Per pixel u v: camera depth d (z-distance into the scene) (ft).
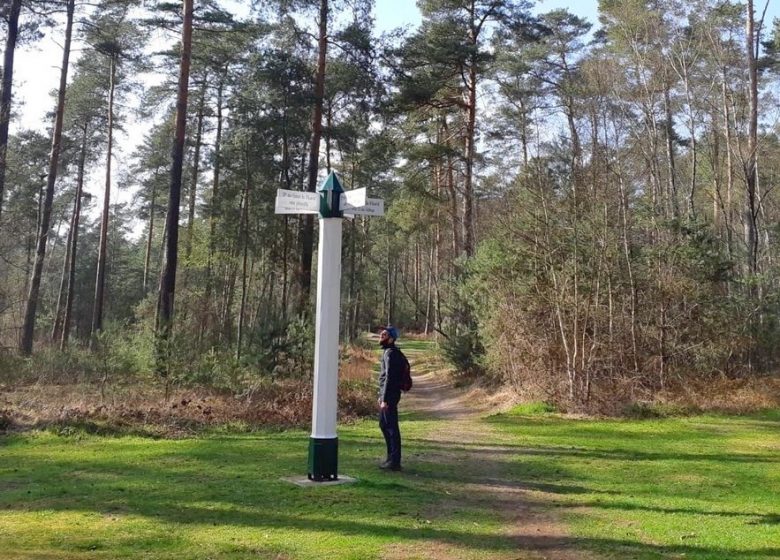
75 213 114.83
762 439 39.81
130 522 18.70
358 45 62.69
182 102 57.31
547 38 100.78
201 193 122.83
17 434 35.81
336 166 127.03
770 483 27.02
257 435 39.06
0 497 21.91
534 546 17.43
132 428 38.40
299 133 84.79
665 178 98.84
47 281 161.27
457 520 19.79
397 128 84.74
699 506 22.56
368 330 205.57
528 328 58.75
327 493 22.65
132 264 178.60
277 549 16.31
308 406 45.27
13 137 113.70
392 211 92.53
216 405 44.16
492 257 64.90
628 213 61.31
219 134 106.73
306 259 63.67
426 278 209.46
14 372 50.62
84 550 15.94
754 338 62.75
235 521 18.95
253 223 98.84
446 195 99.45
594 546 17.44
